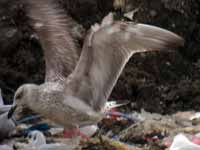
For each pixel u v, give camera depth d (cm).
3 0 1430
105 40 750
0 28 1427
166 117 1245
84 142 947
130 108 1319
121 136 1082
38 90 837
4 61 1410
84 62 788
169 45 752
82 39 1396
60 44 847
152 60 1486
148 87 1393
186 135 1036
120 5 1551
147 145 1034
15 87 1370
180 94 1372
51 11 843
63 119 836
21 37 1429
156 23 1547
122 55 773
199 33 1582
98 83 805
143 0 1551
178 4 1560
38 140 963
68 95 823
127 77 1420
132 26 738
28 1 838
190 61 1542
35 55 1427
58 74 847
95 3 1545
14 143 1002
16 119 1101
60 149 891
